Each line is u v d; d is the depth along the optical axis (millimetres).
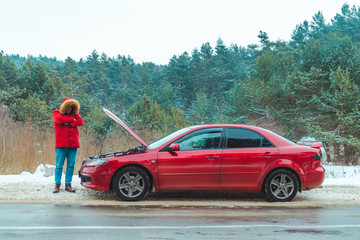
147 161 7133
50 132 12891
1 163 10648
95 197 7527
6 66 59562
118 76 154625
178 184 7152
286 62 42281
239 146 7355
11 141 11328
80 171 7465
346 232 5129
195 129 7438
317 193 8406
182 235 4809
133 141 14305
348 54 32406
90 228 5086
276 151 7367
